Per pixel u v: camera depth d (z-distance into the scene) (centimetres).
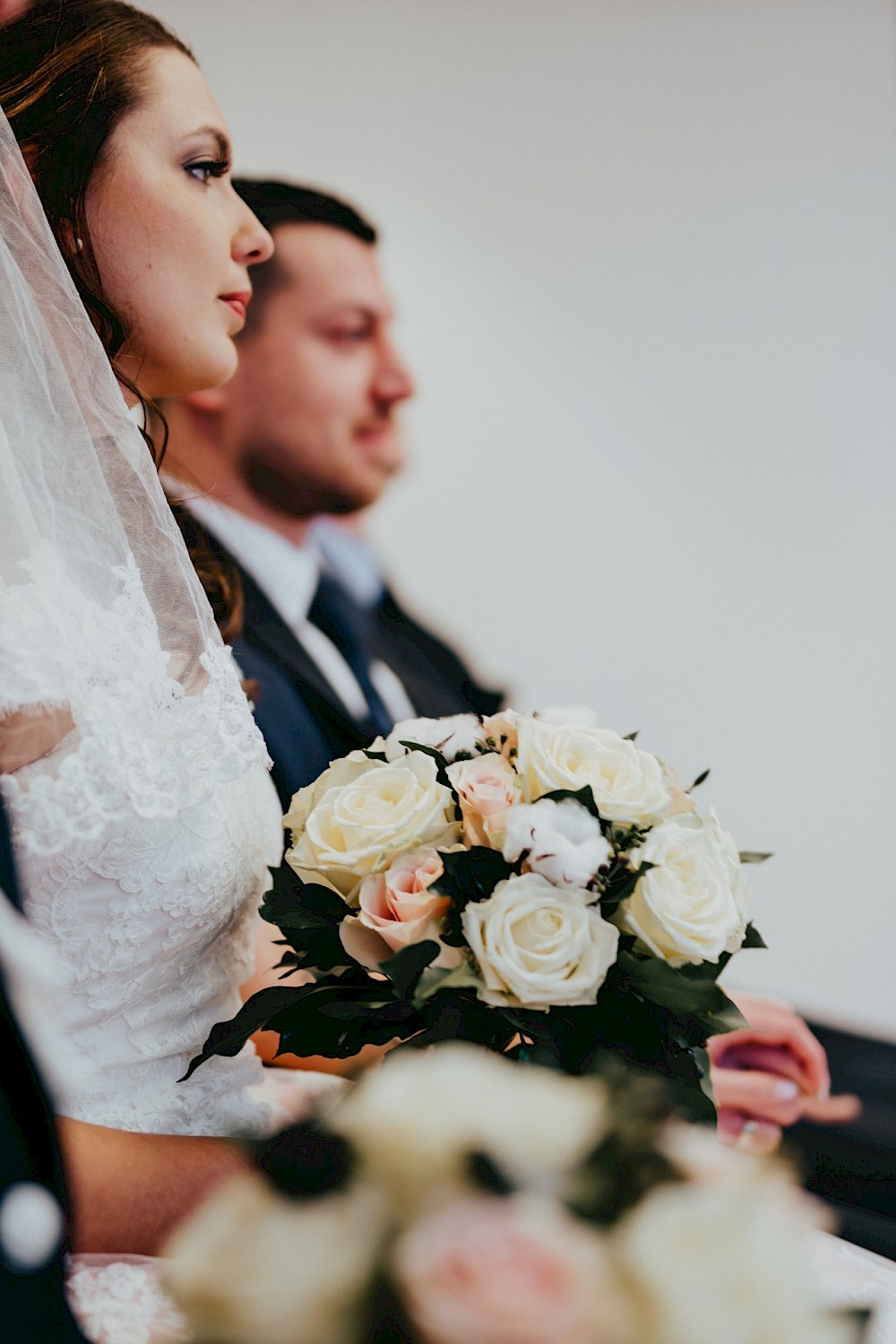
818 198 208
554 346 208
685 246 209
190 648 94
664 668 210
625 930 77
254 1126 96
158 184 119
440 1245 26
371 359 198
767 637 210
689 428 210
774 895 208
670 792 91
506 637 206
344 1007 76
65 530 86
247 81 193
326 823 84
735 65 208
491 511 205
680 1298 26
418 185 202
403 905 75
